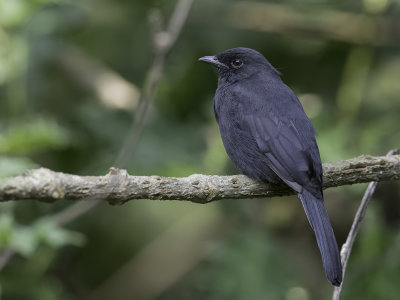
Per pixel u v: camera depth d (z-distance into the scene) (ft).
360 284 38.32
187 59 44.37
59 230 33.58
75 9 43.19
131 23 45.50
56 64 45.09
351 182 29.84
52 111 44.86
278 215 43.93
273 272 39.83
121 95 43.70
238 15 44.14
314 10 45.19
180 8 33.91
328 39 44.37
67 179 24.32
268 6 44.65
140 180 25.79
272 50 45.55
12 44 40.01
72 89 45.65
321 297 41.70
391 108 42.98
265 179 32.01
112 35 45.83
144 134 41.19
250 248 40.34
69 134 41.50
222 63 36.11
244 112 33.01
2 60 39.91
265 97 33.30
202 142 42.63
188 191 26.91
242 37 44.57
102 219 45.70
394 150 30.66
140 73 45.55
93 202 34.04
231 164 41.01
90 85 44.86
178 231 46.09
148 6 45.29
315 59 45.62
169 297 44.62
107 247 46.42
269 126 32.12
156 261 45.62
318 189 29.66
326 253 28.14
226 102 34.01
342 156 39.09
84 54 46.06
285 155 31.12
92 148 44.09
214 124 41.86
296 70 45.62
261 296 38.91
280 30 44.01
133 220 46.47
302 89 45.29
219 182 28.04
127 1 45.57
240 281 39.22
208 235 45.50
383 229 38.83
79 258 45.19
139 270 45.55
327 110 42.22
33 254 37.29
